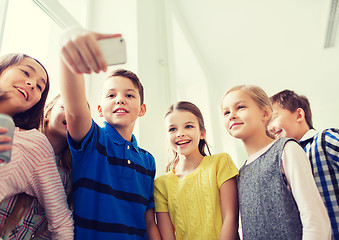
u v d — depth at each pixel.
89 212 0.70
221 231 0.74
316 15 2.59
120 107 0.84
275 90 4.08
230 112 0.84
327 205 0.84
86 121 0.66
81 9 1.54
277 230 0.64
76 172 0.74
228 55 3.22
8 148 0.43
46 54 1.26
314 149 0.90
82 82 0.59
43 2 1.16
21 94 0.67
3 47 0.99
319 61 3.36
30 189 0.66
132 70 1.37
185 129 0.93
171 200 0.86
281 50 3.14
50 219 0.66
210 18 2.63
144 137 1.27
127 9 1.53
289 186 0.68
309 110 1.16
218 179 0.84
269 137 0.85
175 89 1.73
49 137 0.81
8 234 0.64
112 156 0.80
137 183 0.83
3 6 0.98
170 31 1.88
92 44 0.43
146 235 0.85
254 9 2.53
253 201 0.71
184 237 0.79
